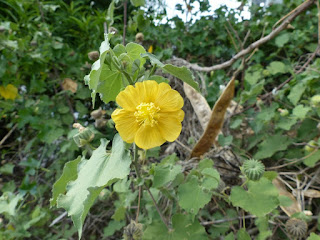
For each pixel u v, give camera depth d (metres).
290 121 0.29
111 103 0.40
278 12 0.45
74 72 0.42
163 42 0.47
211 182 0.17
